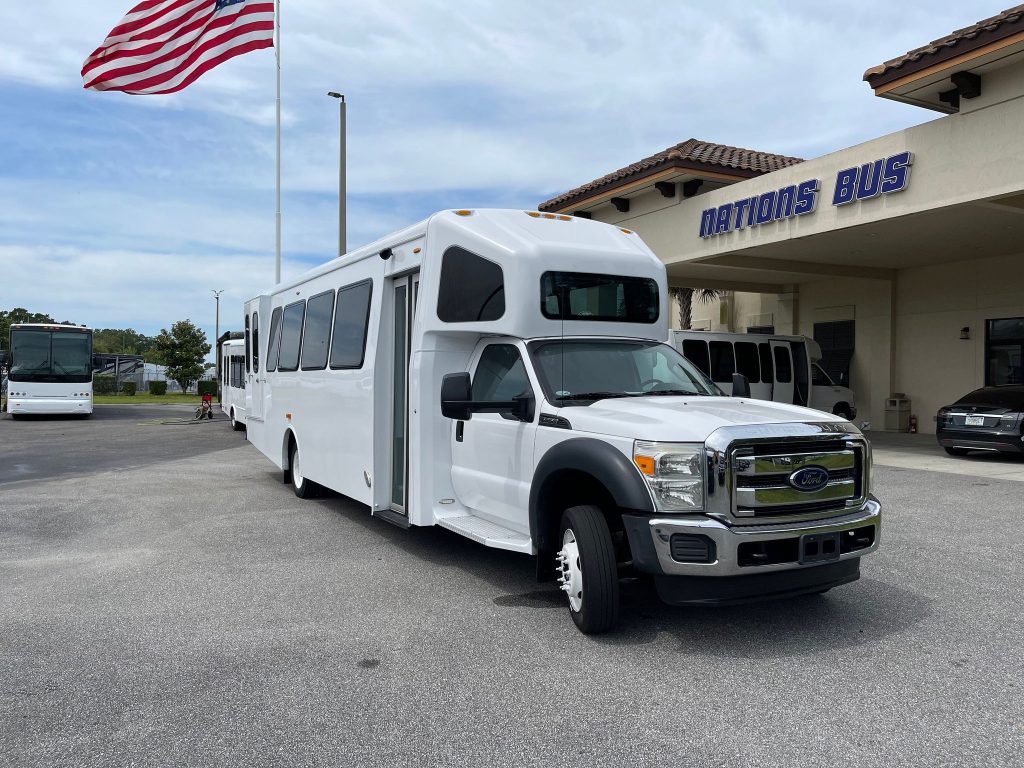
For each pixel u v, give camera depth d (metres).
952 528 8.07
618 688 4.15
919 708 3.88
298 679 4.31
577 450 4.89
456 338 6.75
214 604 5.71
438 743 3.57
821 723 3.72
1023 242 16.22
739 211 15.97
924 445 16.52
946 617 5.26
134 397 59.69
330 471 8.94
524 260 5.95
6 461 15.19
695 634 4.97
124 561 7.02
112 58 16.41
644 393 5.80
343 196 19.47
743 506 4.46
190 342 59.03
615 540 5.17
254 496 10.68
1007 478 11.55
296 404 10.34
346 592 6.00
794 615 5.32
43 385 28.72
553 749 3.51
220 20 17.16
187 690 4.17
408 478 7.06
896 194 13.05
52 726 3.76
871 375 20.94
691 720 3.77
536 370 5.70
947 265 19.16
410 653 4.69
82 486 11.66
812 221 14.55
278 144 20.83
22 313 96.19
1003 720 3.74
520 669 4.43
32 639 4.97
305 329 10.00
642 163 18.91
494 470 6.04
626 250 6.54
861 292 21.22
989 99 11.68
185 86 16.88
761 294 24.30
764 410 5.04
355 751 3.50
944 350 19.25
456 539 7.95
